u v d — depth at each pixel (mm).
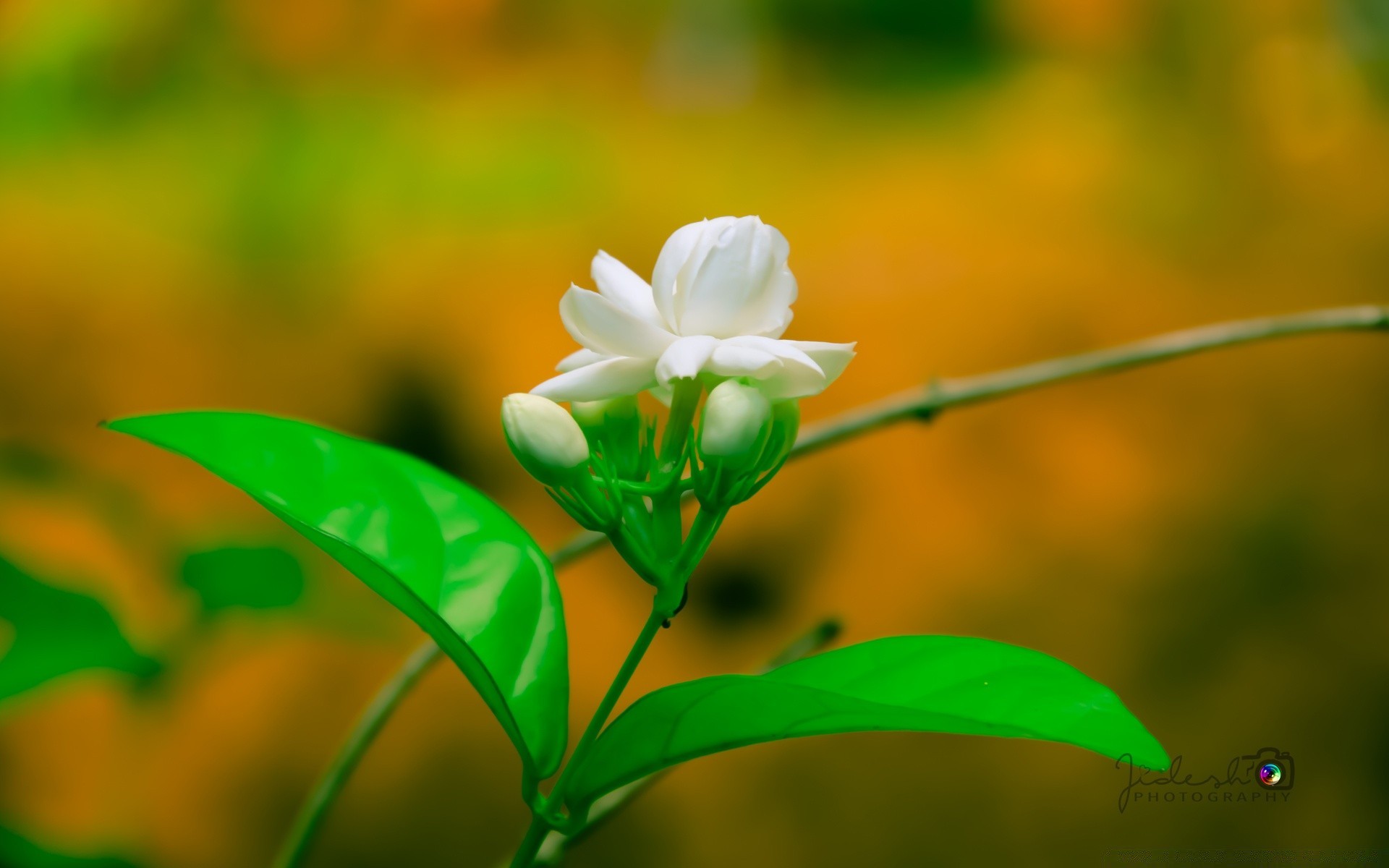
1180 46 1247
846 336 1060
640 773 330
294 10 1233
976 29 1349
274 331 1102
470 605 340
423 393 1124
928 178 1148
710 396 330
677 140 1217
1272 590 1030
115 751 881
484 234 1100
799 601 1074
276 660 986
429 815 1009
